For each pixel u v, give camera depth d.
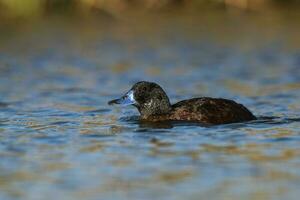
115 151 12.22
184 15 33.44
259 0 34.50
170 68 23.52
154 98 14.88
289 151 11.96
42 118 15.60
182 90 20.14
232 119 14.41
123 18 32.56
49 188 10.30
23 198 9.91
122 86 20.75
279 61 24.33
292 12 33.38
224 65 23.86
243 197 9.80
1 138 13.35
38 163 11.54
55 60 24.92
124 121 14.94
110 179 10.65
